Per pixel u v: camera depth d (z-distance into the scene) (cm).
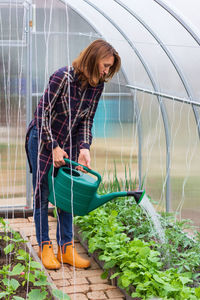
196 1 447
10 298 277
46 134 296
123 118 491
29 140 319
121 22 415
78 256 338
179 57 371
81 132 319
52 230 411
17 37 425
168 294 268
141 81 446
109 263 303
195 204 400
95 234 362
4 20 431
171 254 326
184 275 290
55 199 300
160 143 448
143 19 381
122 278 281
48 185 317
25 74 443
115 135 495
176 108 412
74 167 323
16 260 327
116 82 480
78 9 445
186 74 373
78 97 299
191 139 397
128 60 447
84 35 434
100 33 451
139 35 411
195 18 448
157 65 408
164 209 449
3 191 456
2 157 452
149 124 464
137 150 489
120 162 498
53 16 446
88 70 281
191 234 395
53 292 254
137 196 295
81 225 377
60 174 293
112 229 343
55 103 300
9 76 420
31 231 373
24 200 461
